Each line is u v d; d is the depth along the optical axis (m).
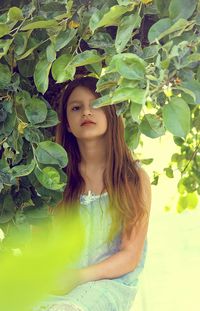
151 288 3.47
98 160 1.71
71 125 1.66
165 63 0.97
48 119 1.28
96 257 1.66
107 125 1.67
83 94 1.63
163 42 1.16
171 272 3.65
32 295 0.49
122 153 1.69
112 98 0.94
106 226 1.67
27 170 1.20
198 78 1.06
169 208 2.45
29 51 1.16
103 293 1.52
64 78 1.09
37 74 1.14
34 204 1.36
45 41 1.17
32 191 1.40
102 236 1.67
